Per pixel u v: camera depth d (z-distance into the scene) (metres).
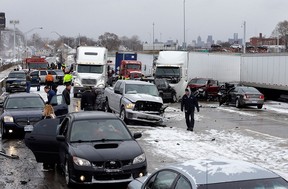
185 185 5.89
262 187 5.60
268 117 26.09
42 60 64.19
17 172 12.26
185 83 36.81
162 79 35.69
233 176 5.77
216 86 39.25
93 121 11.62
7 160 13.80
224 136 18.64
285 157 14.37
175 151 15.26
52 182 11.19
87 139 11.05
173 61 37.06
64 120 12.13
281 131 20.25
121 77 50.06
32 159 13.95
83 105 22.41
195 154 14.77
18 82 41.72
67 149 10.71
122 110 22.28
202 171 5.96
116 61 64.38
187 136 18.53
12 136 18.14
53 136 11.78
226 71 43.16
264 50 86.94
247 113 28.33
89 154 10.27
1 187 10.69
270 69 37.59
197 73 41.44
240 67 43.22
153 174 6.96
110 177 10.14
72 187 10.61
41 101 19.47
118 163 10.20
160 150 15.42
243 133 19.55
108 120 11.80
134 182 7.70
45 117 16.38
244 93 31.42
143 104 21.66
